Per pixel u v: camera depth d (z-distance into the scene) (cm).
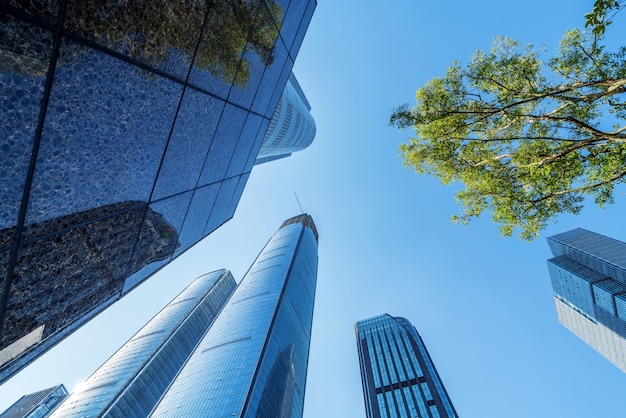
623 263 12412
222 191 991
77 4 341
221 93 729
